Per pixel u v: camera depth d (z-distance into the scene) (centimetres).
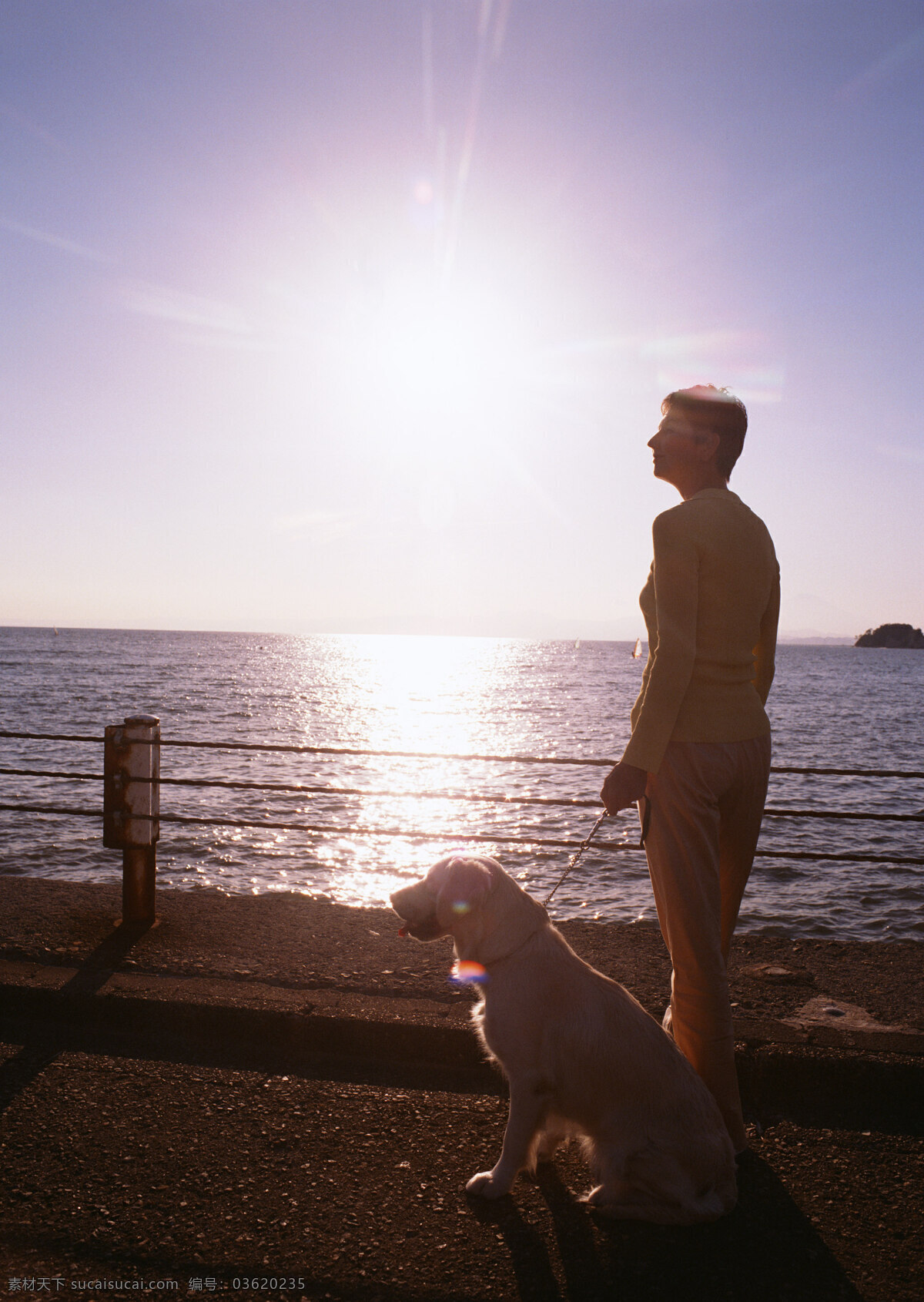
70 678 5525
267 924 406
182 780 411
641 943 387
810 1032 302
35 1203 225
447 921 244
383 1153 252
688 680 236
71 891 458
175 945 378
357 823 1523
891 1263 211
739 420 262
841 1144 263
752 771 249
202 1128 262
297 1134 260
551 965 240
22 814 1446
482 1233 220
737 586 244
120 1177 237
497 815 1633
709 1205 222
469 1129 267
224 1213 223
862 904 1098
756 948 385
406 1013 313
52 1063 299
